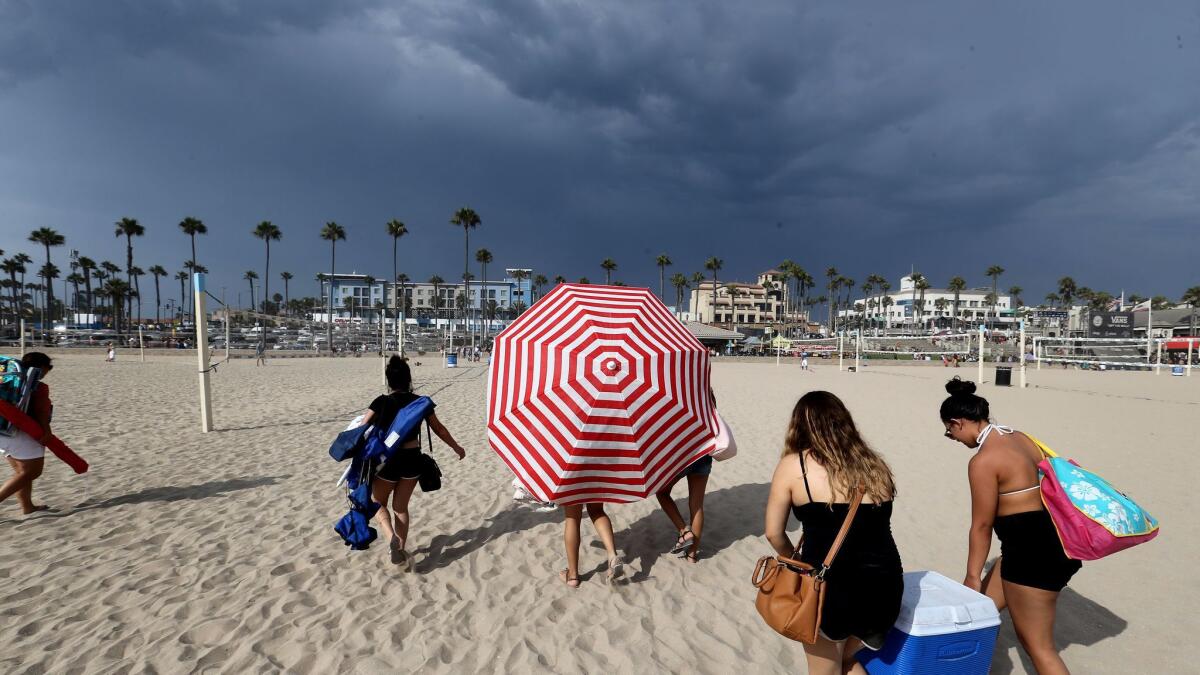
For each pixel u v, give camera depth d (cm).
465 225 7269
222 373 2614
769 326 11412
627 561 469
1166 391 2373
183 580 415
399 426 409
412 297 14138
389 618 367
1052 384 2834
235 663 313
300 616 367
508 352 392
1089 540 237
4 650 319
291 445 919
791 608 226
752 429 1191
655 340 390
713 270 10431
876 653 242
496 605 388
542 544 500
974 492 267
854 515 225
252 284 13725
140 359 4097
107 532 508
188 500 608
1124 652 342
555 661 324
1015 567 259
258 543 491
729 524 566
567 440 366
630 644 343
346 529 404
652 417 372
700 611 386
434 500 625
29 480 541
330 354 6009
